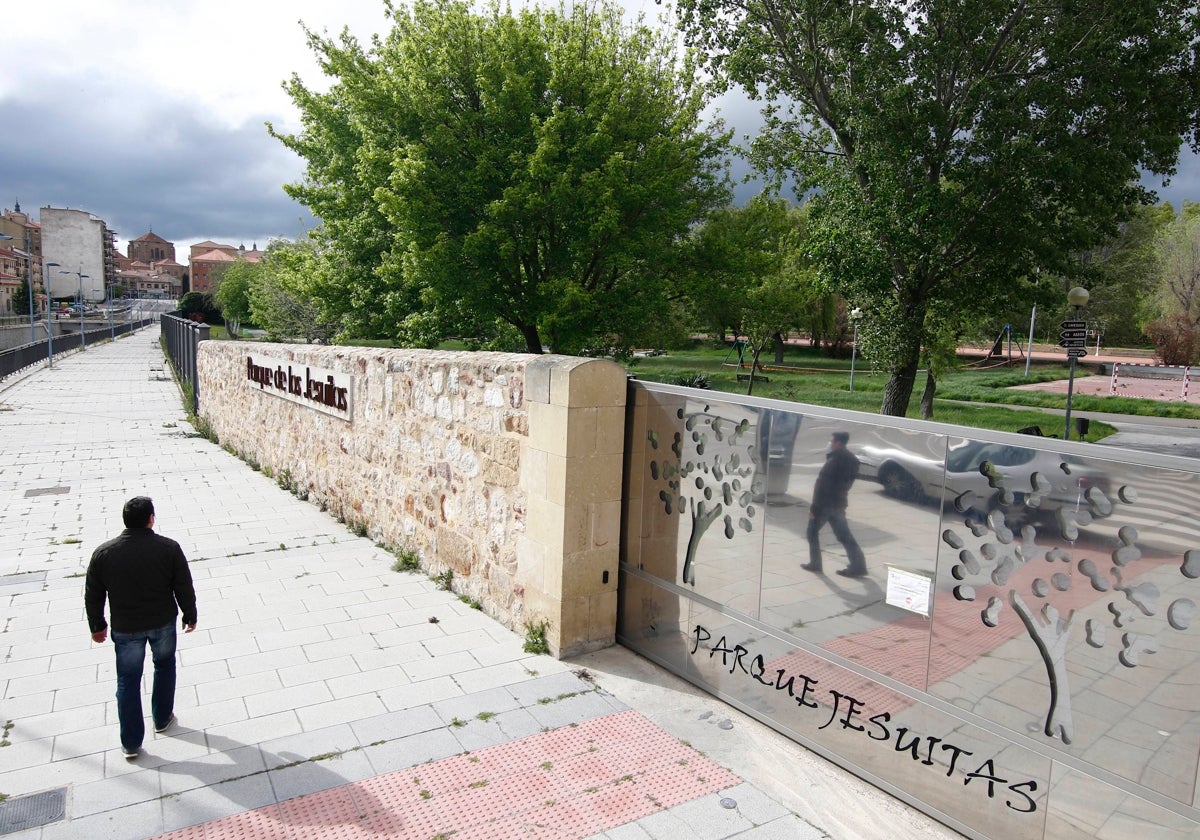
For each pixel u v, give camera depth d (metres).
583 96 18.42
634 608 5.43
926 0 15.55
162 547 4.10
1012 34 15.70
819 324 48.94
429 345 20.42
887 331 17.55
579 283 19.05
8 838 3.33
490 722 4.44
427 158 17.53
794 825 3.51
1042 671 3.08
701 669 4.88
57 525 9.25
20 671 5.13
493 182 17.94
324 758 4.04
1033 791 3.13
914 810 3.61
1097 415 27.20
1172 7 14.72
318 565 7.52
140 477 12.26
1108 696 2.87
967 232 16.17
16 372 29.50
